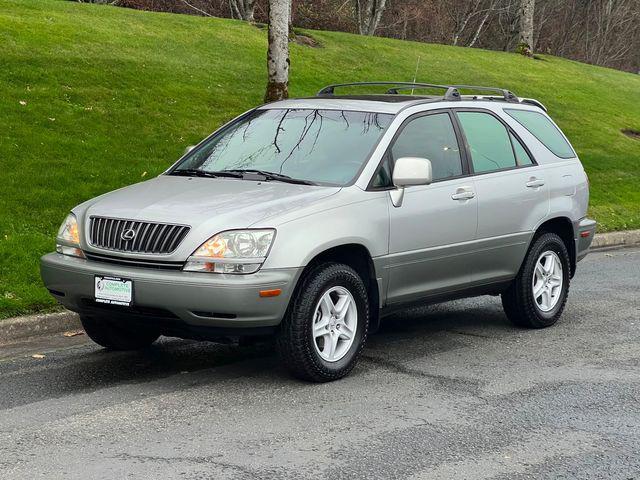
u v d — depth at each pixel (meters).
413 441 5.36
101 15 20.94
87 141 13.74
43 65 16.39
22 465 4.88
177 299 6.07
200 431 5.47
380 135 7.16
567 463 5.06
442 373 6.89
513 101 8.71
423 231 7.16
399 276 7.05
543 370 7.02
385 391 6.38
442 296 7.57
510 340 8.02
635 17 54.44
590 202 16.52
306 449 5.19
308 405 6.02
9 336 7.83
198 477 4.73
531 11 30.72
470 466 4.98
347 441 5.34
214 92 17.69
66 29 18.77
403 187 7.01
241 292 6.01
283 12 17.09
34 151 12.85
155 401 6.08
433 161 7.43
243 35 22.30
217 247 6.09
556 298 8.62
